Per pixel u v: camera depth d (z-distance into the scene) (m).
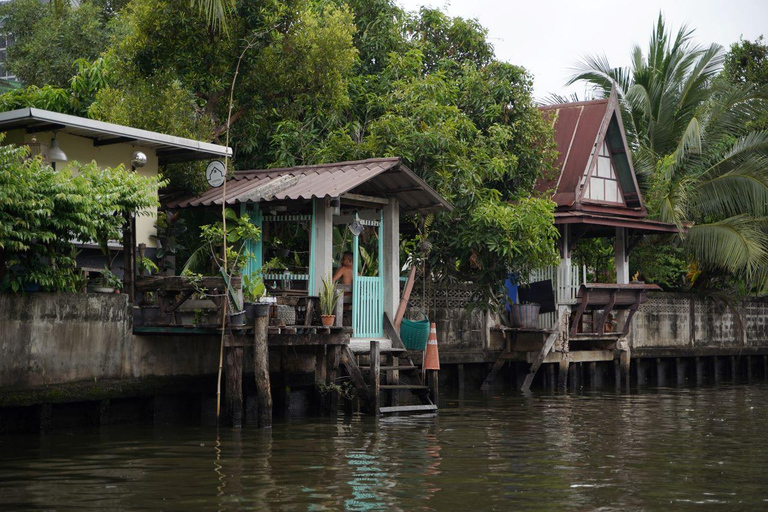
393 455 10.29
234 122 19.06
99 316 12.57
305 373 15.48
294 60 18.28
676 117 28.58
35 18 27.86
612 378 24.08
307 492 8.11
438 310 20.17
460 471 9.32
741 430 13.09
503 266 19.62
